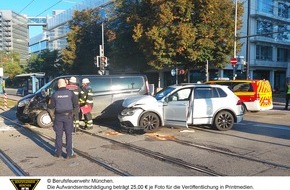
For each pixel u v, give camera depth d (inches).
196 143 367.2
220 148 342.3
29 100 548.7
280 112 738.2
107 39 1678.2
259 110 687.7
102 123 538.9
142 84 552.7
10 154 328.5
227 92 465.4
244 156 309.0
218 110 453.1
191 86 456.4
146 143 370.3
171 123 436.8
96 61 1154.0
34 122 532.4
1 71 1467.8
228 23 1143.0
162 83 1775.3
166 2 1122.0
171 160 296.0
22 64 3506.4
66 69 1935.3
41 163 292.7
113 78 538.0
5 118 641.6
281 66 2060.8
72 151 312.2
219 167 272.8
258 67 1918.1
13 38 3341.5
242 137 403.2
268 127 486.9
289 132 440.8
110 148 348.2
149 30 1135.6
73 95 315.6
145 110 436.1
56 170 269.6
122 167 275.4
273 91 1771.7
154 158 304.5
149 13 1205.1
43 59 2691.9
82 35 1815.9
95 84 526.9
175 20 1141.7
